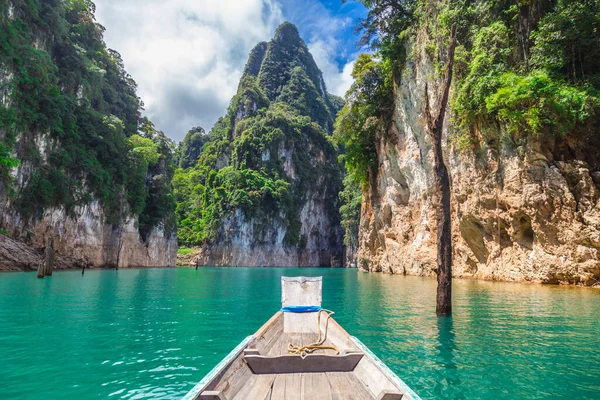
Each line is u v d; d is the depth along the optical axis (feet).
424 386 18.97
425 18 93.25
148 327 34.68
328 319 24.22
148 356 25.02
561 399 17.37
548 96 58.85
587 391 18.22
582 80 60.59
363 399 13.05
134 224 219.82
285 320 25.38
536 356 23.81
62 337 30.48
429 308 43.73
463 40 79.20
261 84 489.67
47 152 156.04
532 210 64.08
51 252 102.53
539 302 44.86
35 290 65.62
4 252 118.93
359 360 16.11
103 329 33.71
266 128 358.64
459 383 19.33
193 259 309.01
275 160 351.87
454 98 80.23
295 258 342.03
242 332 32.55
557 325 32.60
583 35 59.00
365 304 48.34
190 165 493.36
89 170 175.63
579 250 58.08
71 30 210.59
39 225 147.84
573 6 58.65
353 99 130.00
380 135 126.82
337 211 389.19
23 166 140.97
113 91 246.27
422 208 103.09
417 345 26.63
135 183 219.41
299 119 400.88
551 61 61.62
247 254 309.63
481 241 80.28
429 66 92.48
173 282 94.79
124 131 250.16
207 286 83.41
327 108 497.05
